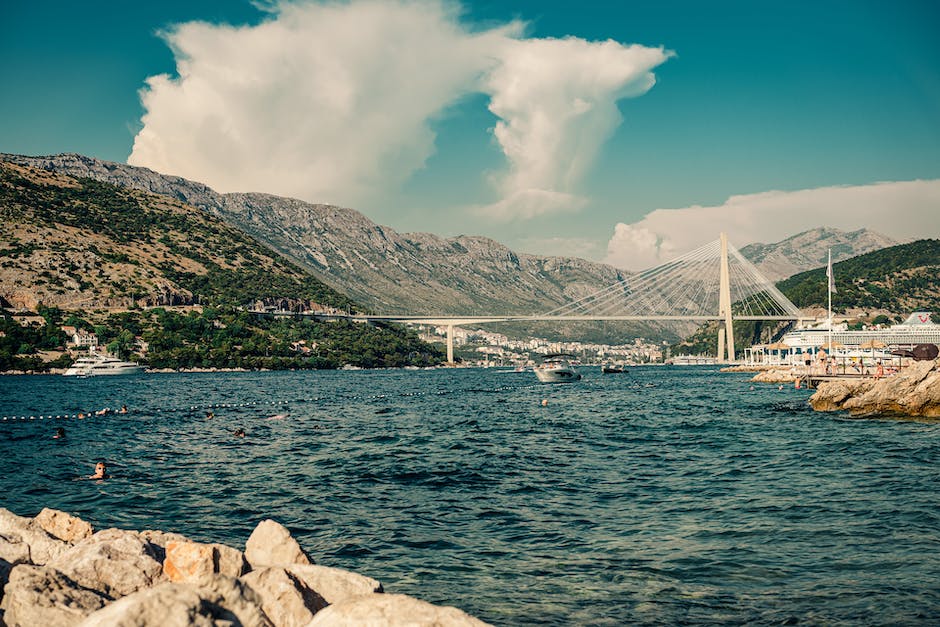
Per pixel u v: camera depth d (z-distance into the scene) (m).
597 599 14.84
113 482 29.11
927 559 16.97
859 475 28.17
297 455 37.12
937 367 50.19
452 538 19.92
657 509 23.23
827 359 123.31
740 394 90.25
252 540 12.80
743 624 13.34
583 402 80.81
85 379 166.62
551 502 24.66
